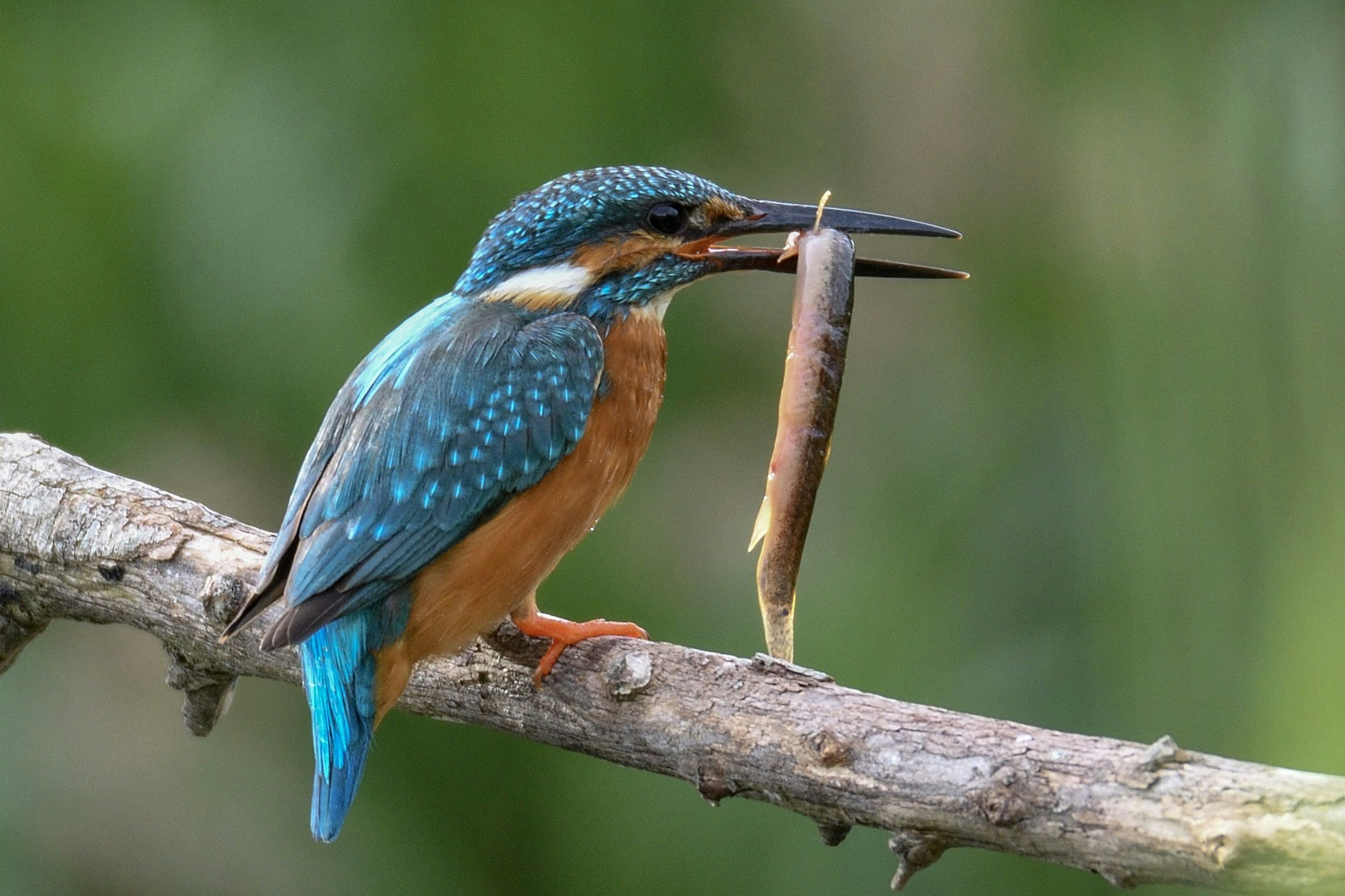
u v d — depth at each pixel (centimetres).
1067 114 1296
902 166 1383
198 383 1067
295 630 677
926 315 1334
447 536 739
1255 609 1062
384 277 1081
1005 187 1337
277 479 1131
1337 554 811
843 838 619
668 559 1152
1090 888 1014
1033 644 1124
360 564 721
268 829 1202
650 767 671
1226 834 506
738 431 1245
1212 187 1170
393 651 731
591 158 1135
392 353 809
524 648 740
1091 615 1132
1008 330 1280
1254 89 1154
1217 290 1148
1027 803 547
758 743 619
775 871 1036
